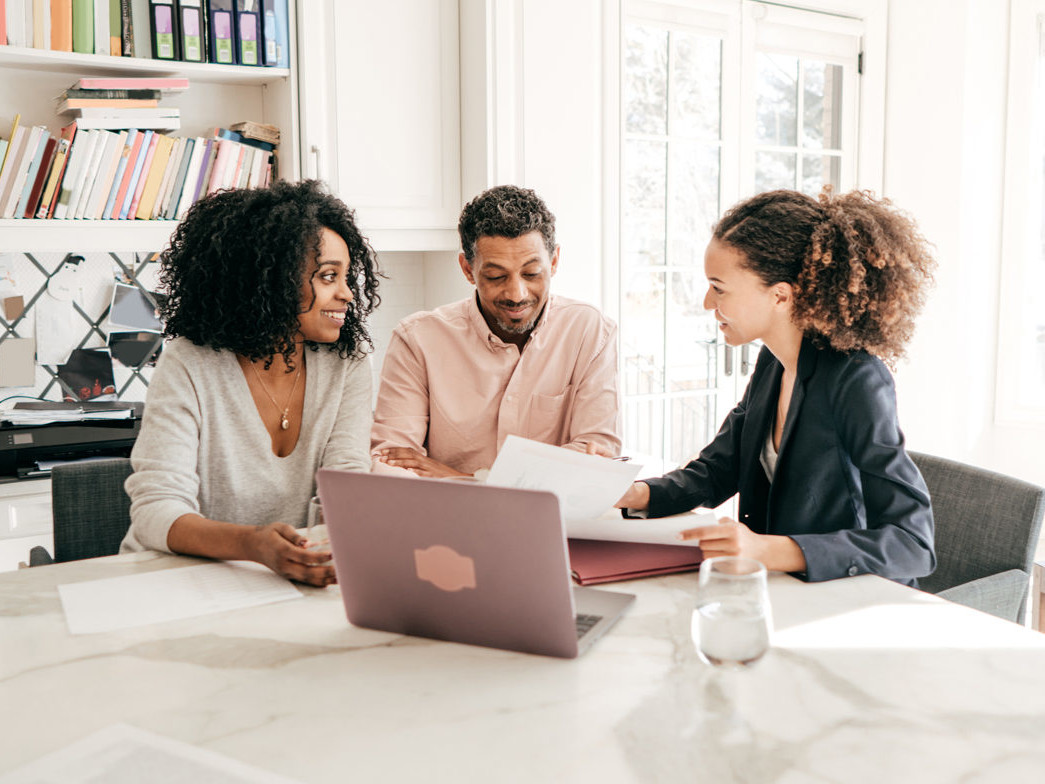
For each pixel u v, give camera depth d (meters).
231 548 1.28
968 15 3.60
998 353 3.95
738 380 3.71
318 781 0.74
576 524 1.24
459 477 1.69
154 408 1.49
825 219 1.36
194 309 1.53
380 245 2.80
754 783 0.73
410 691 0.91
